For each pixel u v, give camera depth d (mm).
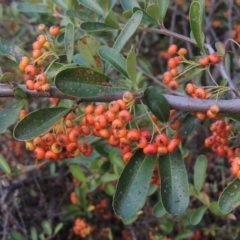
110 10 323
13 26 573
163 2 316
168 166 247
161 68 625
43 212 558
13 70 583
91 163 429
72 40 260
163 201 240
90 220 552
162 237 500
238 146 290
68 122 246
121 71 261
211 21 596
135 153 247
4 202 514
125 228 546
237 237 509
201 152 555
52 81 256
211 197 517
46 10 388
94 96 234
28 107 585
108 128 246
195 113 253
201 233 521
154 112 237
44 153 249
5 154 556
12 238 478
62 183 570
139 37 618
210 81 553
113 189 443
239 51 591
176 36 316
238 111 238
